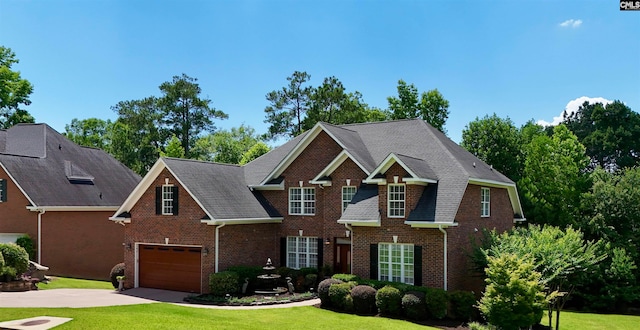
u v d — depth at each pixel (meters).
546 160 46.16
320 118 59.91
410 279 26.03
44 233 35.22
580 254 25.09
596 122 77.75
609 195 40.16
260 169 34.72
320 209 30.95
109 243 38.25
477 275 27.38
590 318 30.75
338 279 26.11
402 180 26.22
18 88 56.06
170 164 29.59
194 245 28.55
